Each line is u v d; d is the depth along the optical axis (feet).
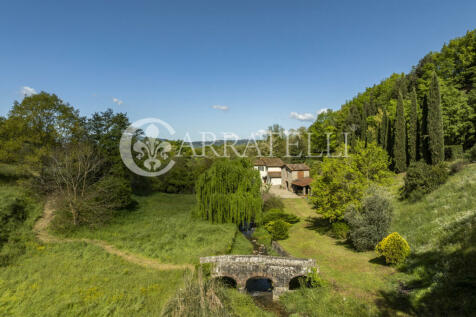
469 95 115.55
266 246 86.94
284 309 52.26
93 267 56.13
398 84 216.95
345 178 90.17
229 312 41.29
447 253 47.29
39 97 90.07
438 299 37.96
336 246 77.00
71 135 97.91
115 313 39.86
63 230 75.72
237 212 95.81
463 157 100.58
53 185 90.12
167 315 36.58
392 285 47.29
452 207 64.95
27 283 46.55
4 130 85.35
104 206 91.04
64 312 38.91
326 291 50.31
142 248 71.67
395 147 134.21
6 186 89.81
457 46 160.86
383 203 70.28
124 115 133.59
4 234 63.77
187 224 95.71
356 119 217.97
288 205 138.72
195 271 56.18
